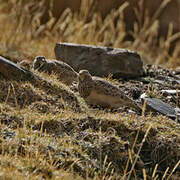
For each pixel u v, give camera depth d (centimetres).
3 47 3462
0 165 1695
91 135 2014
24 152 1845
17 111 2142
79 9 5034
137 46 4425
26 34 3984
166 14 5306
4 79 2428
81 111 2275
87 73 2303
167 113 2331
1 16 4200
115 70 2962
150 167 1975
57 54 3094
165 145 2027
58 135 2008
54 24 4981
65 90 2442
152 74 3153
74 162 1775
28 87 2373
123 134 2056
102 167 1867
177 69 3406
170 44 5153
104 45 4022
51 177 1720
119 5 5131
